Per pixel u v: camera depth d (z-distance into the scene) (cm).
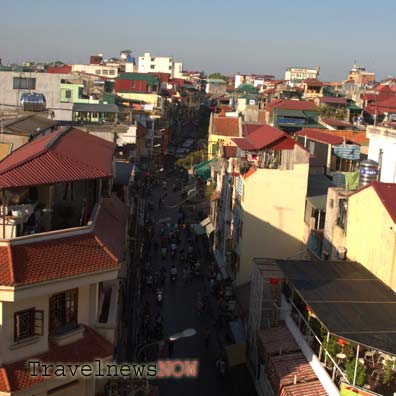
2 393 1703
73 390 1947
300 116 7125
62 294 1925
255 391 3022
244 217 3916
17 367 1778
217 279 4606
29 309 1812
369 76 14850
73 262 1853
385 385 2044
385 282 2552
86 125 5016
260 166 4106
